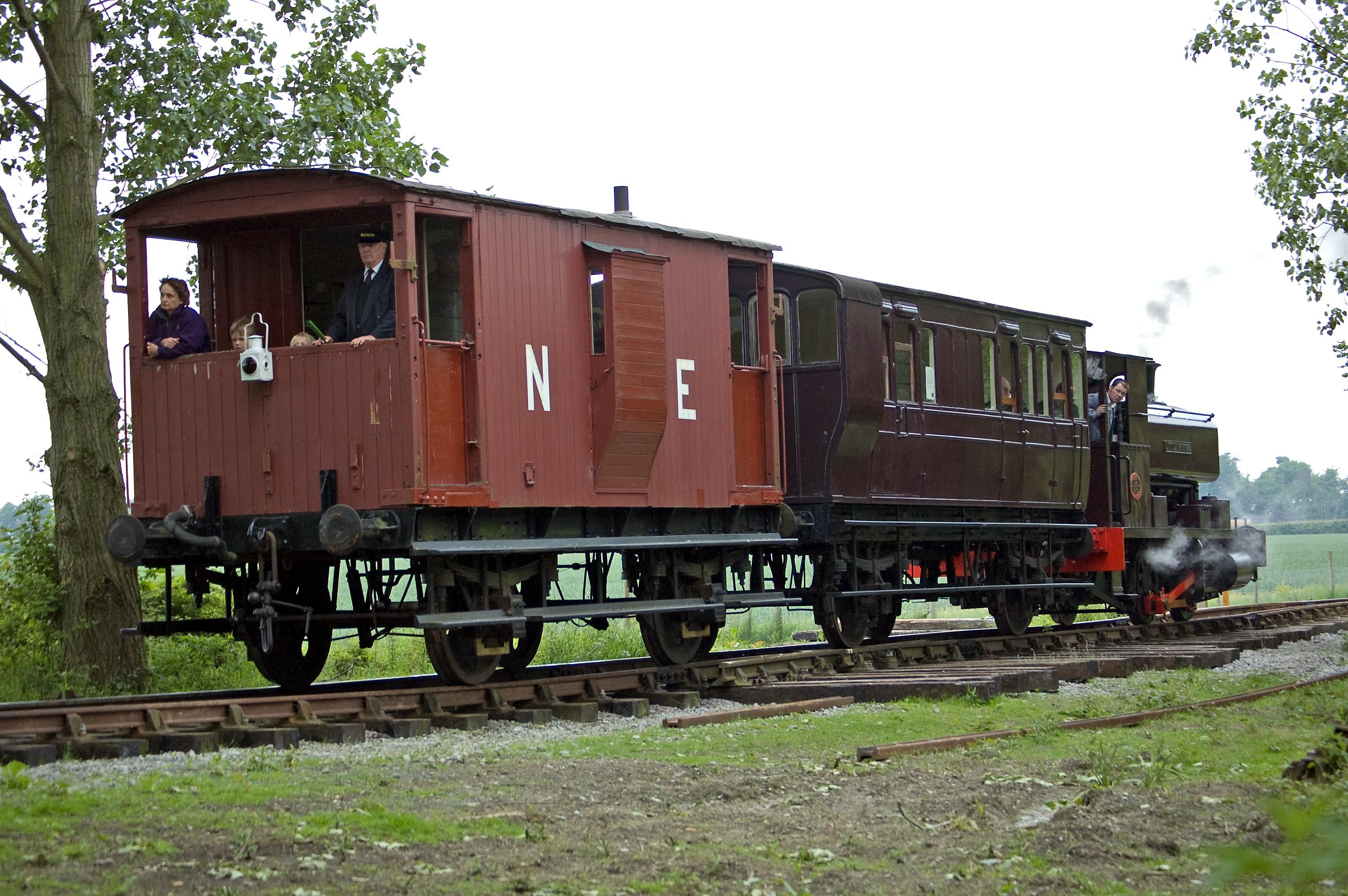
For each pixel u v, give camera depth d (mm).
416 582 12812
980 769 9055
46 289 14688
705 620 14883
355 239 13211
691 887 5902
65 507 14531
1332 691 13359
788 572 18594
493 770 8633
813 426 16625
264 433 11859
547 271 12648
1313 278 22641
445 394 11641
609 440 13078
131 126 18062
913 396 18031
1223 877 2977
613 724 11781
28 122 17469
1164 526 23969
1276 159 22500
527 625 14680
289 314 12859
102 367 14703
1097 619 28672
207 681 15617
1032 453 20500
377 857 6223
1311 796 7473
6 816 6559
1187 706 12188
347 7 19109
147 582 18188
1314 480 152000
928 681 13555
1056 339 21484
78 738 9211
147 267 12438
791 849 6699
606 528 13734
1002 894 5746
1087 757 9469
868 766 9148
